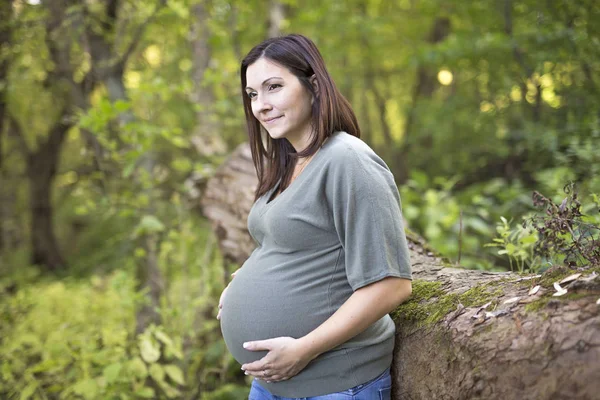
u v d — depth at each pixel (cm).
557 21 483
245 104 163
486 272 173
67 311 415
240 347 146
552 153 448
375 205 128
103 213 419
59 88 477
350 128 147
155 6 409
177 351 275
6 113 714
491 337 123
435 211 388
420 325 146
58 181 1001
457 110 700
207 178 364
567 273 126
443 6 688
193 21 471
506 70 557
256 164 164
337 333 129
